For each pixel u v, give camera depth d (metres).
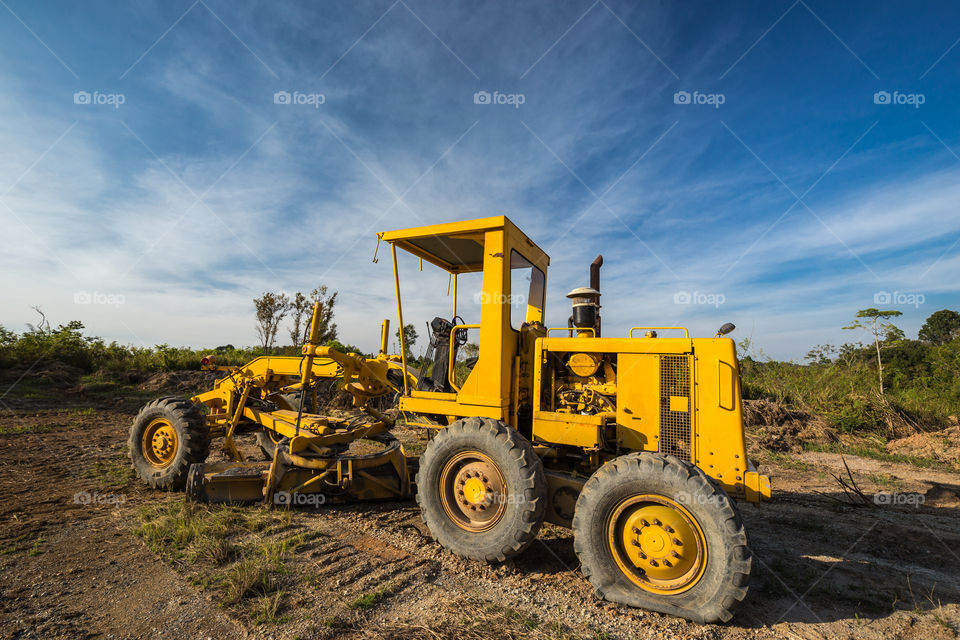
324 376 5.31
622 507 2.96
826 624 2.69
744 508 5.05
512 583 3.12
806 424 9.58
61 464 5.90
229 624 2.49
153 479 4.91
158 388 13.41
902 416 9.70
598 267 4.48
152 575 3.02
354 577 3.08
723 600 2.60
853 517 4.71
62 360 15.59
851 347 13.27
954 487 5.90
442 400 4.02
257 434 6.68
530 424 4.15
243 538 3.69
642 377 3.53
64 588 2.82
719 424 3.26
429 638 2.43
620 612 2.78
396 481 4.81
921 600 2.97
